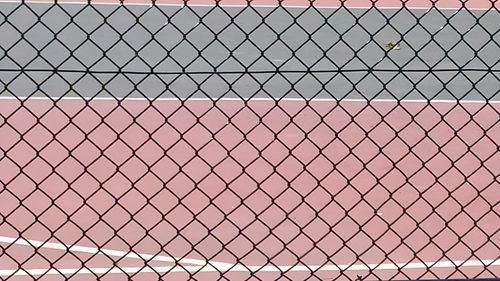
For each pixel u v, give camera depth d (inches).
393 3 629.9
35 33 553.0
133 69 522.0
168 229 355.3
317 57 559.8
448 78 544.7
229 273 322.0
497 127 482.3
